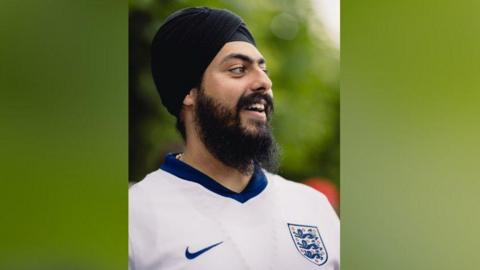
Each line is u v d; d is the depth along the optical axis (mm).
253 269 2299
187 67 2299
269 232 2342
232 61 2336
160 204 2260
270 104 2371
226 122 2336
